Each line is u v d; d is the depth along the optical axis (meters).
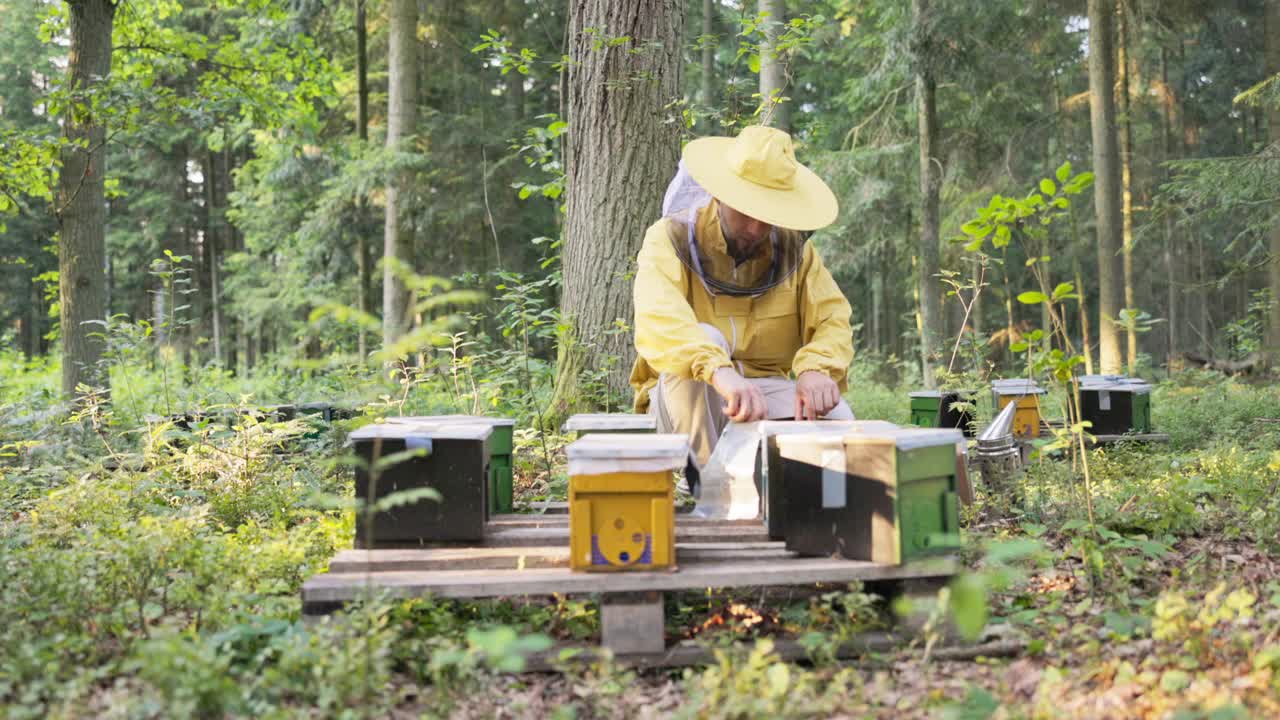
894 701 2.52
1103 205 14.56
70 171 8.51
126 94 8.45
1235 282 24.08
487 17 19.56
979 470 5.04
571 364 6.61
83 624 3.09
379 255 19.11
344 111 19.59
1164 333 23.89
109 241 26.52
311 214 18.42
